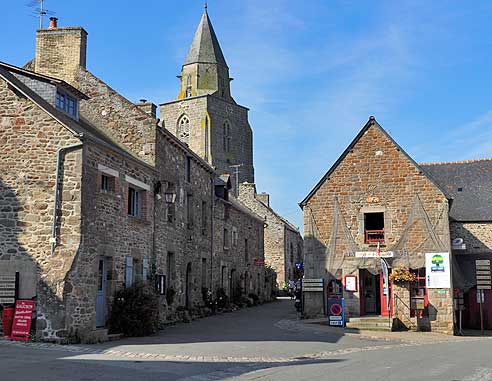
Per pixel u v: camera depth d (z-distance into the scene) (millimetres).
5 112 15352
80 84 21000
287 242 49969
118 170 17031
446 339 18969
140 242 18547
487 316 24422
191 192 24531
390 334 19516
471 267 24203
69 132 15008
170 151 22000
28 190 14922
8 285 14461
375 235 22906
